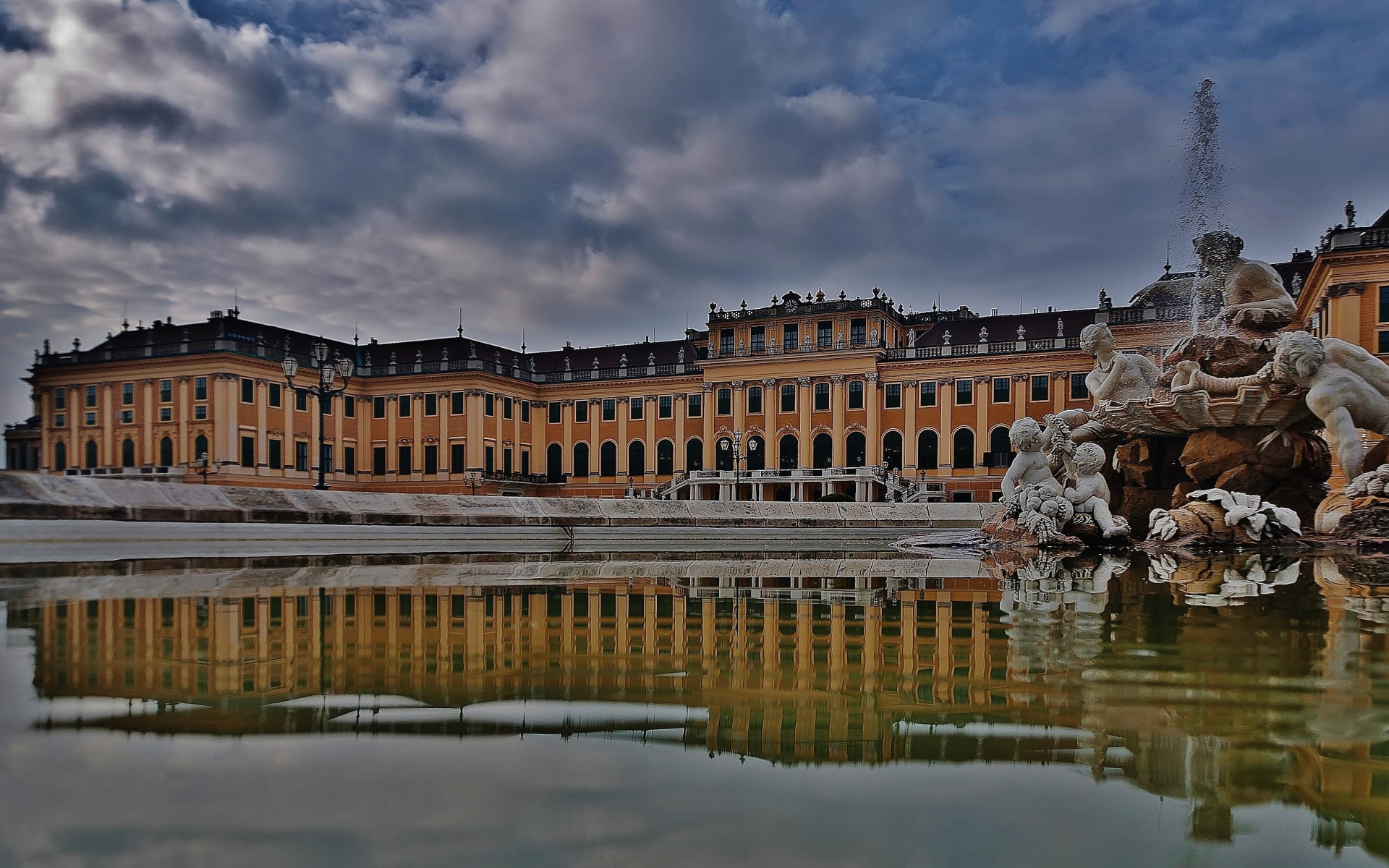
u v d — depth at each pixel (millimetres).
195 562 9000
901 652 3377
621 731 2254
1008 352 62812
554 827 1556
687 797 1749
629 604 5121
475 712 2439
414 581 6750
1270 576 6566
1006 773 1923
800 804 1714
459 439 71625
